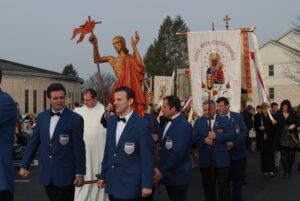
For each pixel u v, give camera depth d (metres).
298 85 47.53
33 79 45.50
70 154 5.13
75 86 56.22
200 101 11.44
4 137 4.27
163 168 5.52
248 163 14.59
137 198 4.50
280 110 11.39
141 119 4.58
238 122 7.92
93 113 7.09
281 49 51.22
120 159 4.52
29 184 10.52
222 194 6.88
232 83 11.30
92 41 6.23
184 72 25.75
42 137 5.14
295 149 11.27
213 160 6.75
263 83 12.76
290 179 11.03
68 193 5.19
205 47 11.41
